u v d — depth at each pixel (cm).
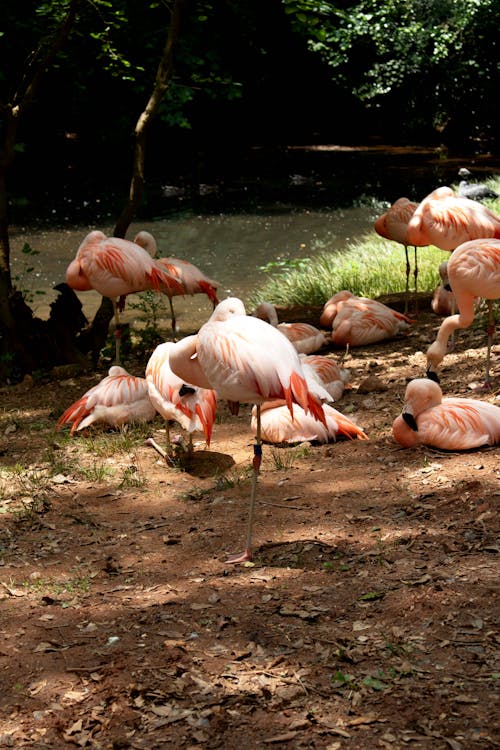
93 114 2759
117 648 393
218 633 400
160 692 356
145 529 538
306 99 3259
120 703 351
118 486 614
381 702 338
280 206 2209
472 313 669
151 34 2330
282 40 3050
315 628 396
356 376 827
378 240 1684
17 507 586
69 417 709
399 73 3017
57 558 504
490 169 2620
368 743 316
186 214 2133
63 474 643
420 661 362
